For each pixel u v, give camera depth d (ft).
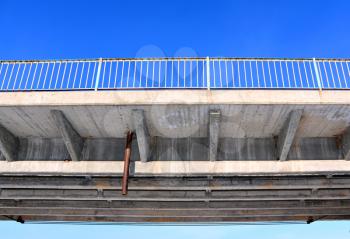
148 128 36.86
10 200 49.75
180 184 40.81
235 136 38.47
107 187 41.24
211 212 52.90
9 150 37.58
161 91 33.04
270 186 40.81
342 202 49.93
